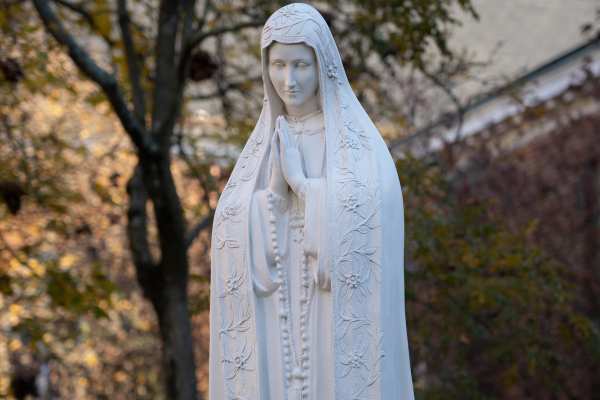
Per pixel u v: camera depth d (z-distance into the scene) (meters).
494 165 26.95
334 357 8.15
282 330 8.42
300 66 8.60
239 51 22.44
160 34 18.11
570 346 20.39
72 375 26.53
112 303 19.81
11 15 18.70
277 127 8.61
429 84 24.31
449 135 27.19
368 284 8.21
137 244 18.02
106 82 16.11
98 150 22.86
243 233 8.58
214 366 8.62
